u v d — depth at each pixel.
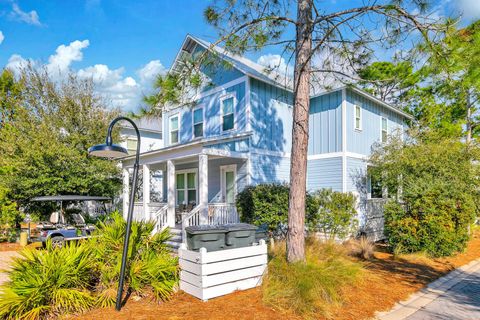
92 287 5.54
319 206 10.22
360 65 7.37
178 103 7.18
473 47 4.99
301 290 5.09
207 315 4.69
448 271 7.53
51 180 13.84
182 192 15.61
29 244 12.47
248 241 6.53
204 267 5.37
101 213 18.91
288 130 14.21
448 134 16.55
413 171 11.27
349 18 5.73
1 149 15.26
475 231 13.61
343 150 12.73
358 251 8.92
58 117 16.55
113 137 17.23
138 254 5.99
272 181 13.15
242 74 12.94
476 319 4.78
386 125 16.00
